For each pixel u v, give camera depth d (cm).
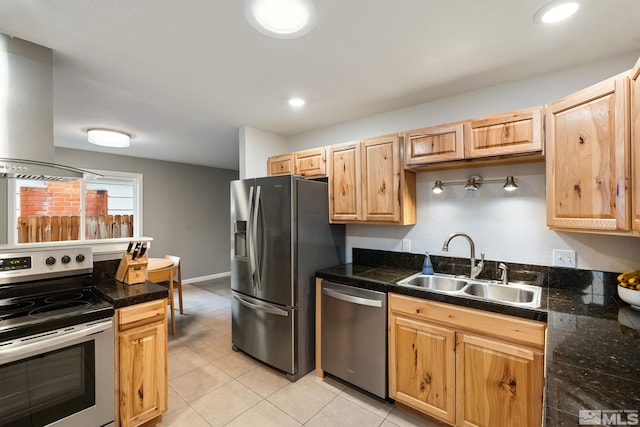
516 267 204
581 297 171
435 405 179
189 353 283
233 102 244
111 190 462
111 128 317
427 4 129
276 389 224
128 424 168
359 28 146
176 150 432
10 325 135
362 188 244
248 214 262
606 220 133
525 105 202
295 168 294
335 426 184
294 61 178
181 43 158
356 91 223
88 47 161
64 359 147
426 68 188
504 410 156
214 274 595
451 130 199
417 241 249
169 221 526
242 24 142
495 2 127
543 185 195
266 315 250
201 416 193
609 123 132
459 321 170
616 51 168
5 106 149
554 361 97
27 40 154
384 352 200
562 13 135
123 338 166
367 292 208
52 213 404
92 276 204
